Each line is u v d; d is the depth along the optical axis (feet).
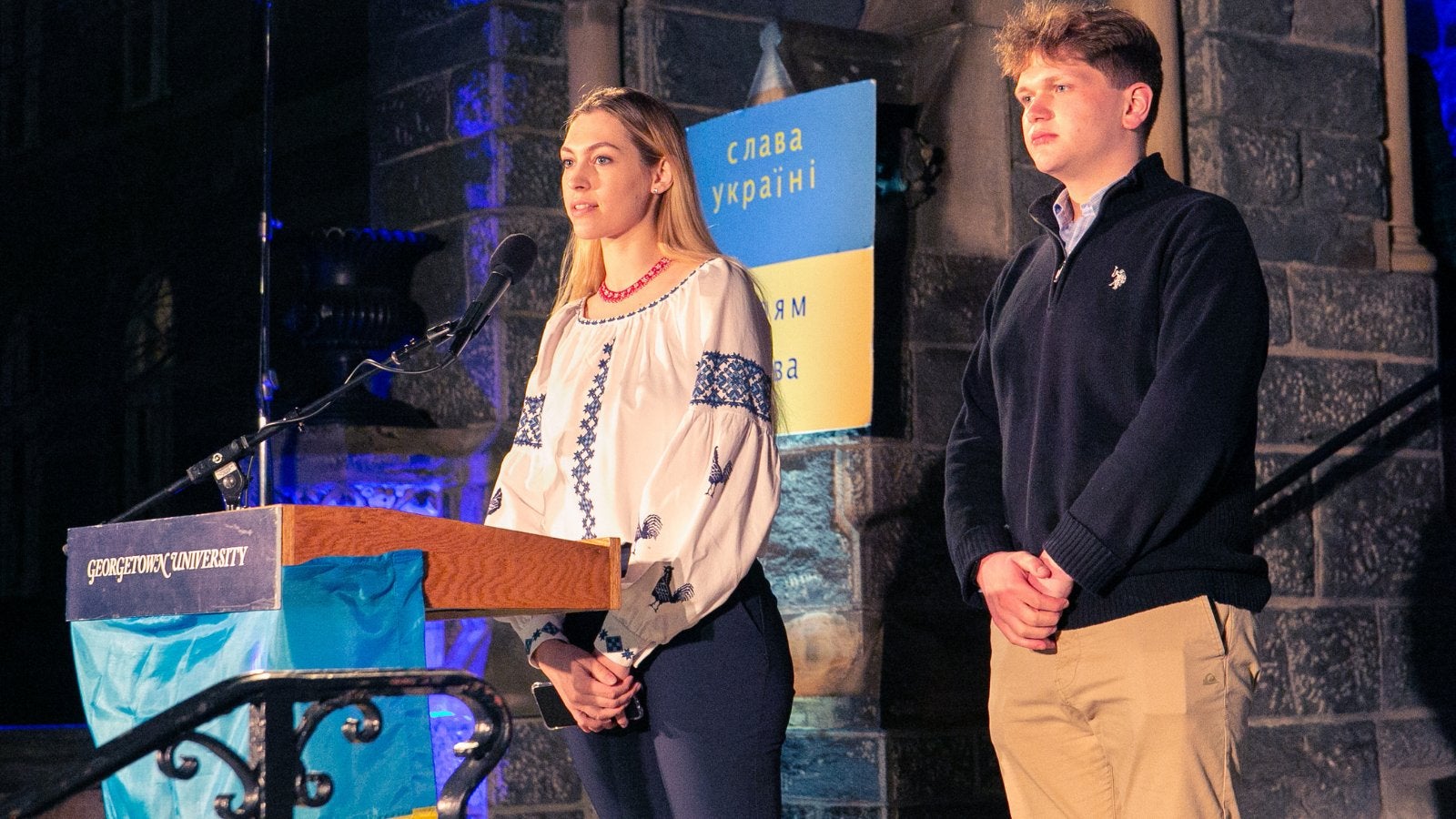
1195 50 14.26
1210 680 7.65
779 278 12.81
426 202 14.66
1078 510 7.63
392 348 14.40
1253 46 14.43
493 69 13.98
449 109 14.43
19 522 17.35
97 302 16.99
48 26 17.97
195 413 16.22
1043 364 8.23
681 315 7.82
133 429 16.74
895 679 12.87
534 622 7.79
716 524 7.36
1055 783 8.23
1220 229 7.79
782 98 13.24
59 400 17.13
